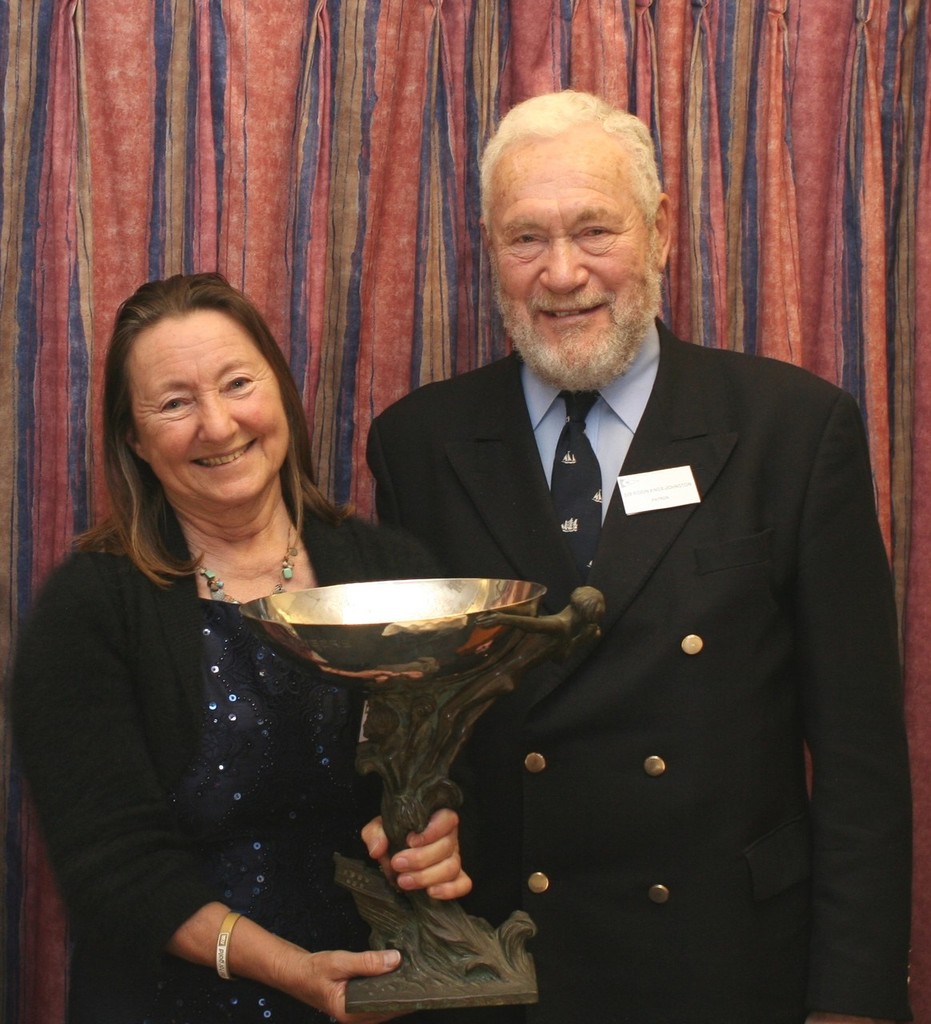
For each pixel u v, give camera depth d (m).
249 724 1.45
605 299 1.65
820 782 1.59
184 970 1.42
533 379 1.78
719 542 1.59
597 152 1.63
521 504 1.67
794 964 1.57
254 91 2.01
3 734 1.93
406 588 1.40
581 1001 1.57
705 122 2.20
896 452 2.28
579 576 1.61
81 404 1.93
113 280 1.97
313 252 2.06
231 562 1.58
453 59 2.17
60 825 1.38
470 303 2.22
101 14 1.94
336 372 2.12
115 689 1.44
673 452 1.65
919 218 2.27
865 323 2.25
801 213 2.29
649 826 1.55
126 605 1.46
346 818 1.53
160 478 1.53
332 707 1.48
